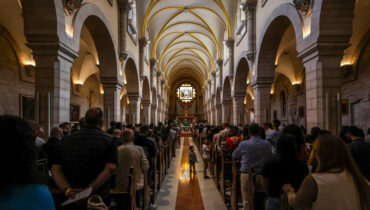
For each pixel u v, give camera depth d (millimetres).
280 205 2545
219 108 23156
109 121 9797
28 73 10250
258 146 3838
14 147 1090
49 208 1185
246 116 26625
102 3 8359
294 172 2451
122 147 4047
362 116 9953
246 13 11258
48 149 3652
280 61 15734
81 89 17375
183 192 6750
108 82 9977
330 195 1687
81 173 2340
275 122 5270
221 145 7020
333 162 1775
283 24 8547
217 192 6730
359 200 1691
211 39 22234
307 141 4672
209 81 29891
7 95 9188
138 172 4125
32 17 5309
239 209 5301
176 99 46688
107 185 2623
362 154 3383
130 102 14422
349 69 10305
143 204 4730
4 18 8672
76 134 2502
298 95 16672
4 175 1055
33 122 3531
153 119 22703
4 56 9023
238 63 13625
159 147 7750
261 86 10289
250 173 3562
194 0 17031
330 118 5531
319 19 5438
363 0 7836
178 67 37562
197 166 10594
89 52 14781
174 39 24500
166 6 17406
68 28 5965
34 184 1158
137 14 14602
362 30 9312
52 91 5461
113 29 9711
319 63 5633
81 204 2352
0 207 1059
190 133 31453
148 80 18453
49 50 5465
